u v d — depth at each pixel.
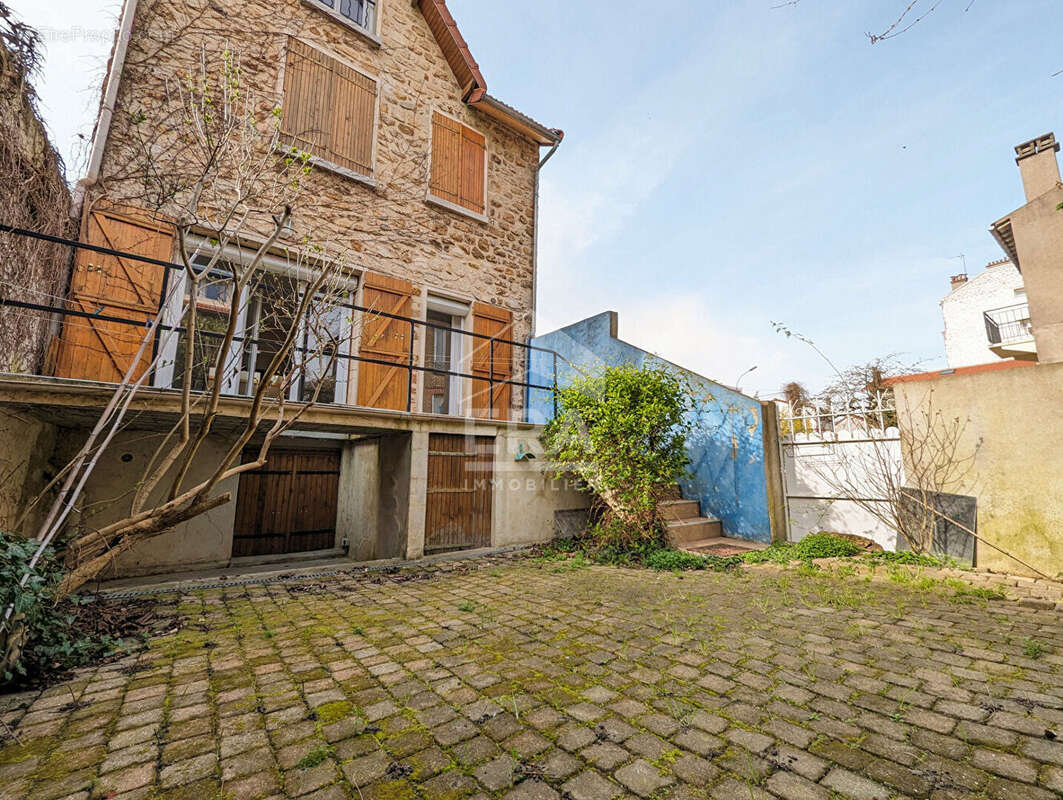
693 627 3.02
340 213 6.13
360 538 6.84
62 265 4.28
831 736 1.72
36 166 3.73
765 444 6.43
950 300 21.45
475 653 2.59
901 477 5.72
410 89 7.14
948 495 5.08
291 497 7.75
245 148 3.82
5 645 2.14
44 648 2.37
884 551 5.43
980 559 4.78
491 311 7.68
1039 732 1.72
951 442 5.13
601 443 5.90
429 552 5.62
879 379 9.52
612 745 1.67
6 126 3.28
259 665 2.42
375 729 1.79
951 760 1.56
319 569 4.94
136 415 4.15
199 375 4.92
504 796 1.39
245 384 5.30
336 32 6.43
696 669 2.35
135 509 2.94
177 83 4.70
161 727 1.80
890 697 2.03
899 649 2.60
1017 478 4.68
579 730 1.77
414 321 5.82
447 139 7.48
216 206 4.98
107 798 1.39
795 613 3.31
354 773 1.51
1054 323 8.56
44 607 2.49
